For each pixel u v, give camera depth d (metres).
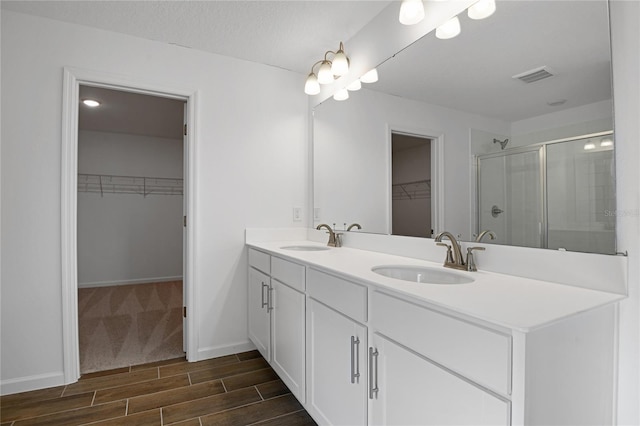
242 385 1.98
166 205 5.11
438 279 1.42
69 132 1.96
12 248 1.86
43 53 1.92
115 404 1.77
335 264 1.51
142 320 3.15
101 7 1.84
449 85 1.52
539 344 0.75
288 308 1.81
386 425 1.11
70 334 1.98
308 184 2.72
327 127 2.46
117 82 2.09
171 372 2.13
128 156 4.86
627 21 0.98
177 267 5.17
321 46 2.28
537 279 1.18
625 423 0.97
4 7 1.83
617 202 0.99
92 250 4.65
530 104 1.21
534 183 1.20
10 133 1.85
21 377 1.88
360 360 1.24
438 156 1.58
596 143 1.04
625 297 0.96
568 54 1.11
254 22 2.00
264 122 2.55
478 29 1.39
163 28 2.06
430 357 0.94
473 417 0.82
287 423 1.62
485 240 1.37
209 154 2.36
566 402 0.83
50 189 1.93
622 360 0.97
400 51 1.78
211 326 2.37
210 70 2.36
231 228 2.44
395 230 1.83
